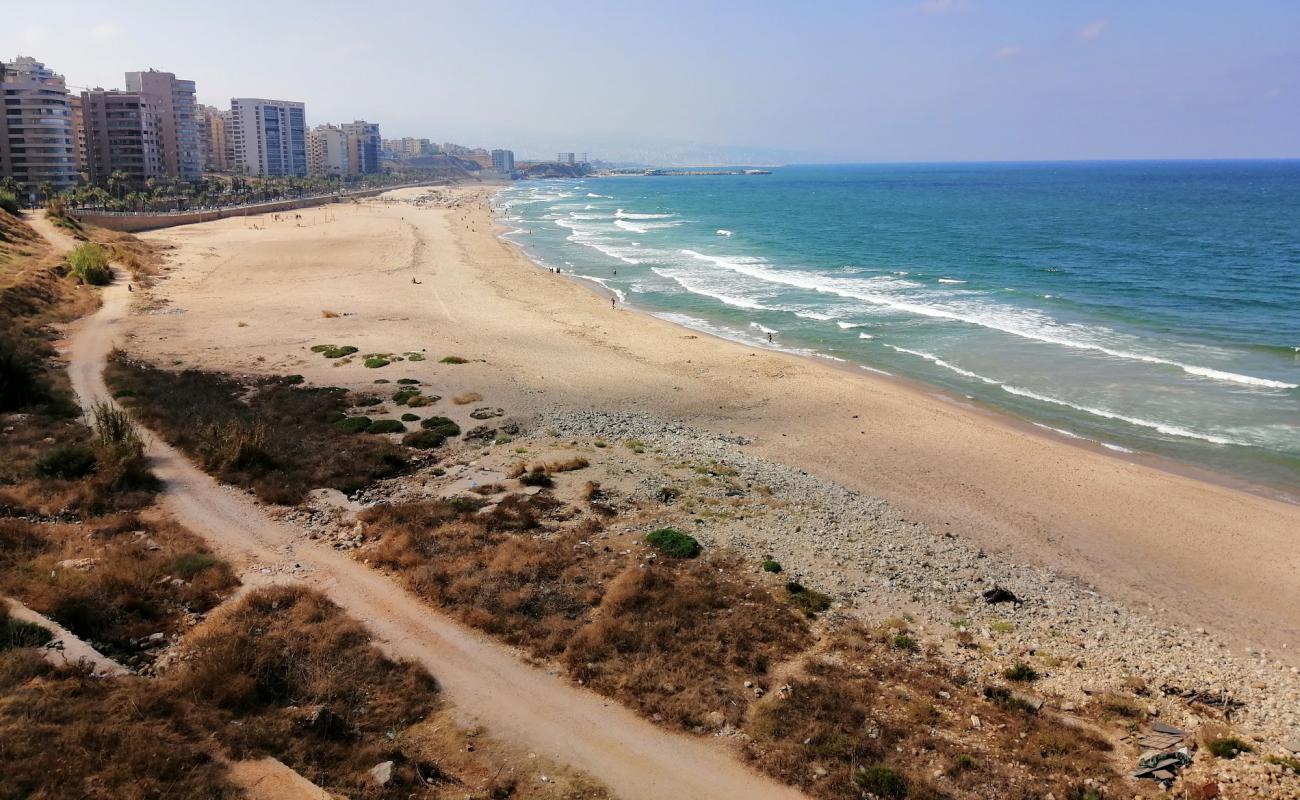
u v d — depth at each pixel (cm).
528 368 4359
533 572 2006
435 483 2672
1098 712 1594
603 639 1722
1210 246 9025
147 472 2488
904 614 1986
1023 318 5591
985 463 3206
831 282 7256
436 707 1491
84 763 1148
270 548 2098
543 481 2683
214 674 1430
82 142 15425
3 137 12988
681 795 1295
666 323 5675
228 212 13712
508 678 1589
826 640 1827
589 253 9688
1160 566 2431
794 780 1334
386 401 3647
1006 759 1416
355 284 6931
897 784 1309
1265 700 1670
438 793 1262
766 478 2894
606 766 1355
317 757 1299
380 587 1914
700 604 1916
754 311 6091
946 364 4562
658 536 2270
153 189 14562
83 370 3816
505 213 16700
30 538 1956
